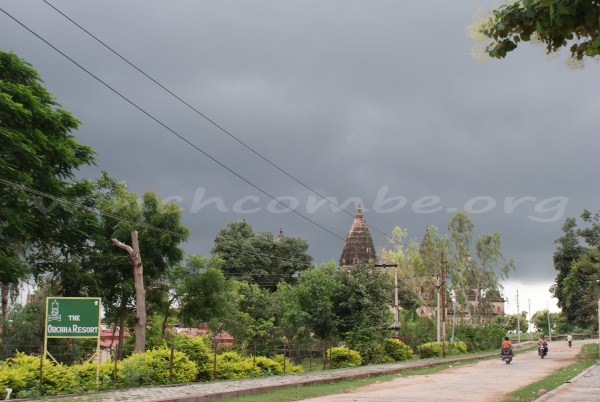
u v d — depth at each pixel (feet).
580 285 171.63
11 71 117.08
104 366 72.43
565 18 18.34
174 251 141.59
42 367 62.13
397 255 242.37
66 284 128.36
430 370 121.60
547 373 107.76
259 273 262.88
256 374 96.73
